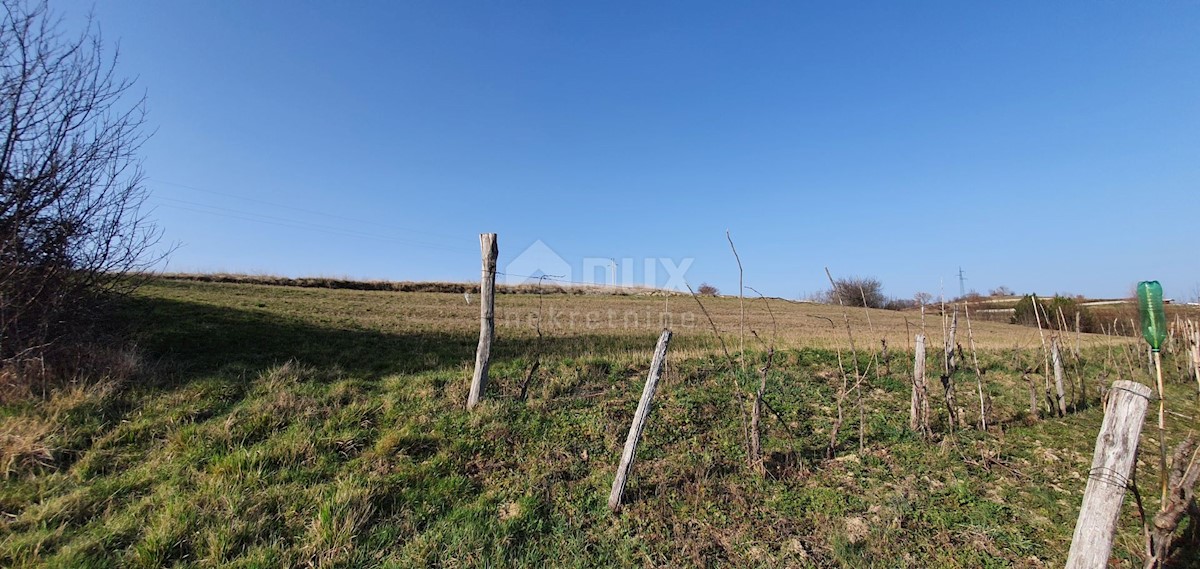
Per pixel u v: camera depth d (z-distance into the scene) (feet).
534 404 23.47
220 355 30.68
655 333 56.95
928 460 19.90
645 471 18.38
